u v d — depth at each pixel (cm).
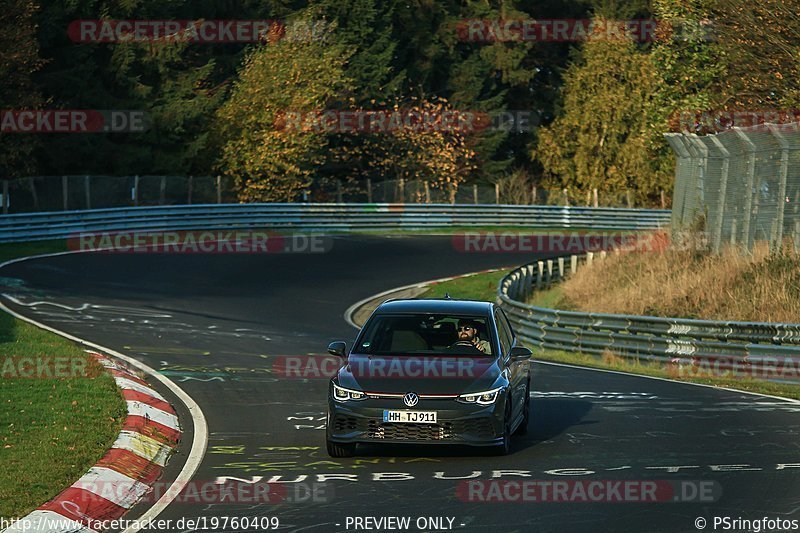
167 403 5362
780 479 3781
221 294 11281
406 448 4425
